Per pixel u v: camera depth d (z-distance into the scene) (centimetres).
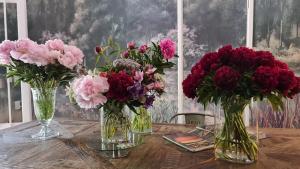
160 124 198
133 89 122
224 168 115
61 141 156
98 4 331
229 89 108
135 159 126
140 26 322
